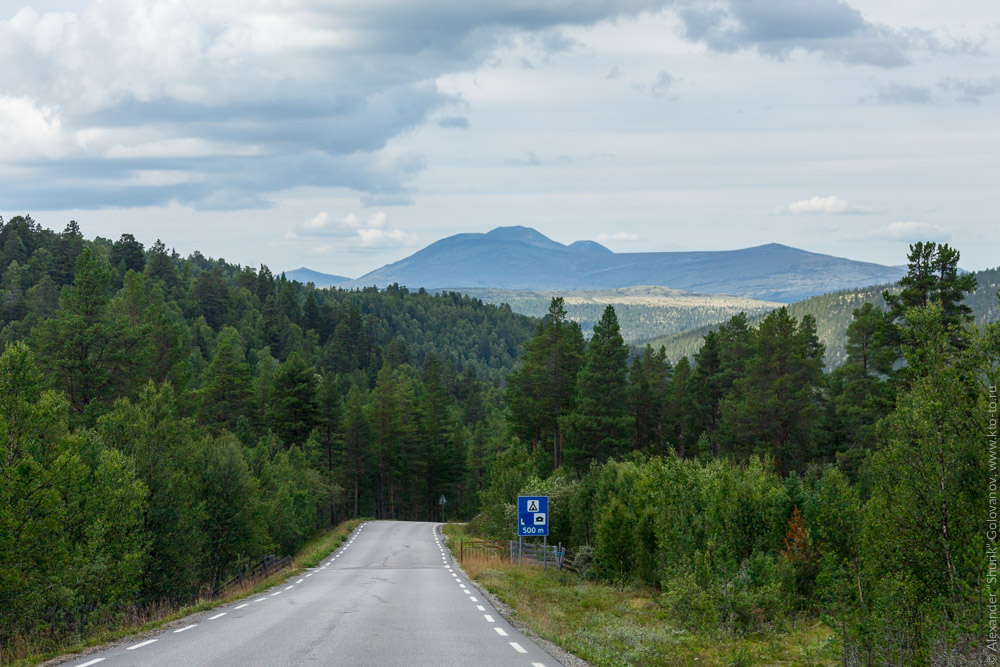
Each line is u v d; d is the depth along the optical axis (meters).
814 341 74.75
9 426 21.33
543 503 36.88
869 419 54.34
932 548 11.91
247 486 35.28
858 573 13.20
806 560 22.19
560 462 80.56
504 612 20.75
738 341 79.25
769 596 20.09
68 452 22.05
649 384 81.81
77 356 59.16
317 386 98.19
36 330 59.84
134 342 62.12
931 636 11.41
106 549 25.05
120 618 19.58
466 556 45.00
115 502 25.69
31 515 20.95
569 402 79.75
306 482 67.88
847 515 14.49
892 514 12.09
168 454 30.02
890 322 44.94
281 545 51.53
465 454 125.75
